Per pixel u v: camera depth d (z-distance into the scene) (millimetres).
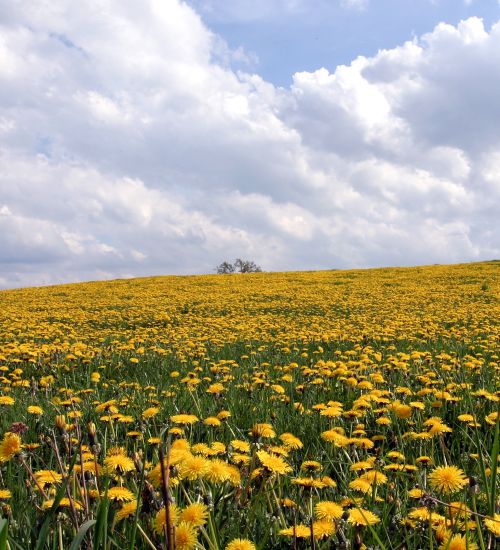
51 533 1963
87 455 2500
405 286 30312
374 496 2328
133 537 1553
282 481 2861
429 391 4926
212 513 2002
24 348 8703
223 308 22797
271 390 6016
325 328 14719
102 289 34781
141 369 8523
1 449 1953
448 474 2002
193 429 4152
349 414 3930
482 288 26531
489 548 1815
